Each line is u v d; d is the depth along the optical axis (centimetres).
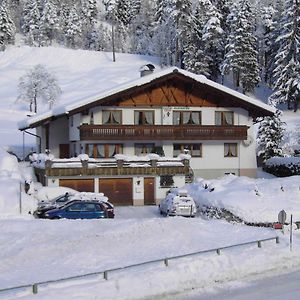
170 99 4322
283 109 7706
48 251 1830
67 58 11362
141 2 15475
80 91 8656
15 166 3959
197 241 2062
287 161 4675
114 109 4188
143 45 13550
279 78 7138
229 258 1816
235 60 7900
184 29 8675
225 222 2522
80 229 2208
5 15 13100
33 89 7694
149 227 2211
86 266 1662
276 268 1812
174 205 3117
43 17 13562
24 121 4853
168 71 4175
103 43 13725
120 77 9744
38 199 3347
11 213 2859
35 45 13475
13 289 1397
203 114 4388
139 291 1449
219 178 4038
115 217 3183
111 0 14050
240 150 4438
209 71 8475
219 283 1614
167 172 3800
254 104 4384
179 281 1562
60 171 3606
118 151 4184
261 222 2709
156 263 1703
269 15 9100
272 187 3231
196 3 9775
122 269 1622
